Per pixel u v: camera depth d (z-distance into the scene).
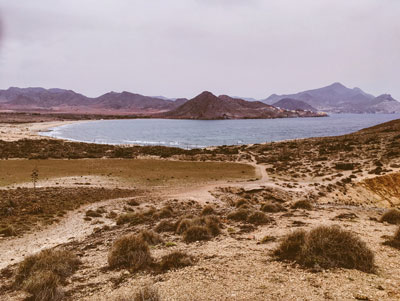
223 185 44.41
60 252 9.87
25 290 7.53
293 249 8.64
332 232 8.02
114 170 59.22
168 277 7.50
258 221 14.69
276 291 6.12
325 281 6.43
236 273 7.38
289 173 53.44
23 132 174.25
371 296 5.59
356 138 86.25
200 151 93.19
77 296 6.94
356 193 37.56
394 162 48.72
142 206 30.86
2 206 27.70
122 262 9.08
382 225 12.69
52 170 57.91
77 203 30.80
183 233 12.50
